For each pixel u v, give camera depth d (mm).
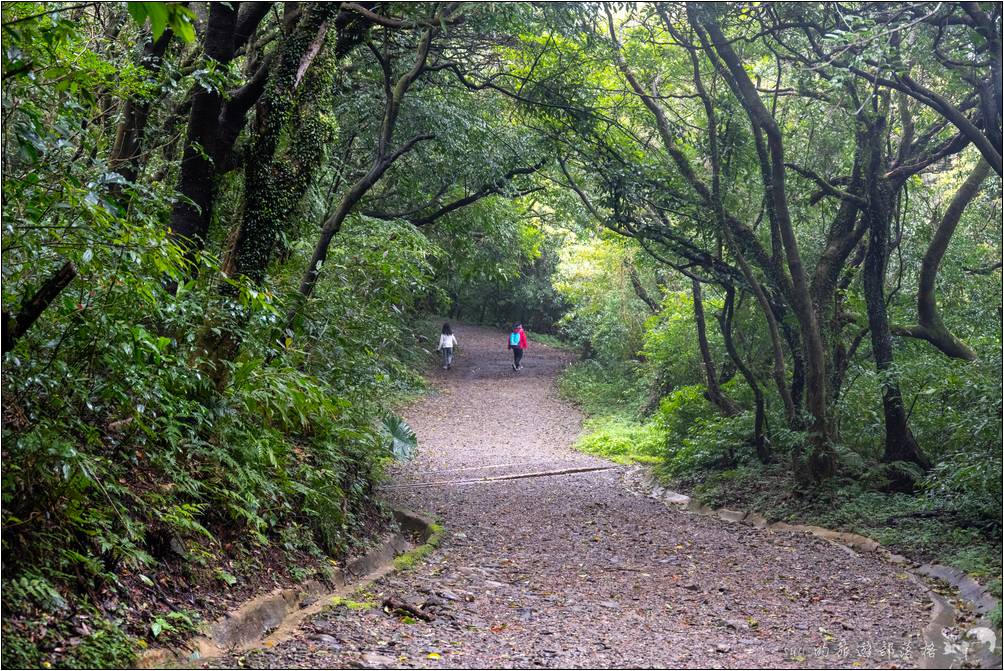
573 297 27781
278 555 5719
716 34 10578
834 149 12469
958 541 7992
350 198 8375
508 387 25672
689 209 12352
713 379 14164
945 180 15555
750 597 6816
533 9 10609
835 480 10844
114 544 4219
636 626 5859
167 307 4516
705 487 12406
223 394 5762
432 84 12914
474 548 8641
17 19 3631
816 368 10938
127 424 4840
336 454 7465
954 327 13766
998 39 8312
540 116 12422
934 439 11547
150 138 6957
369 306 9039
